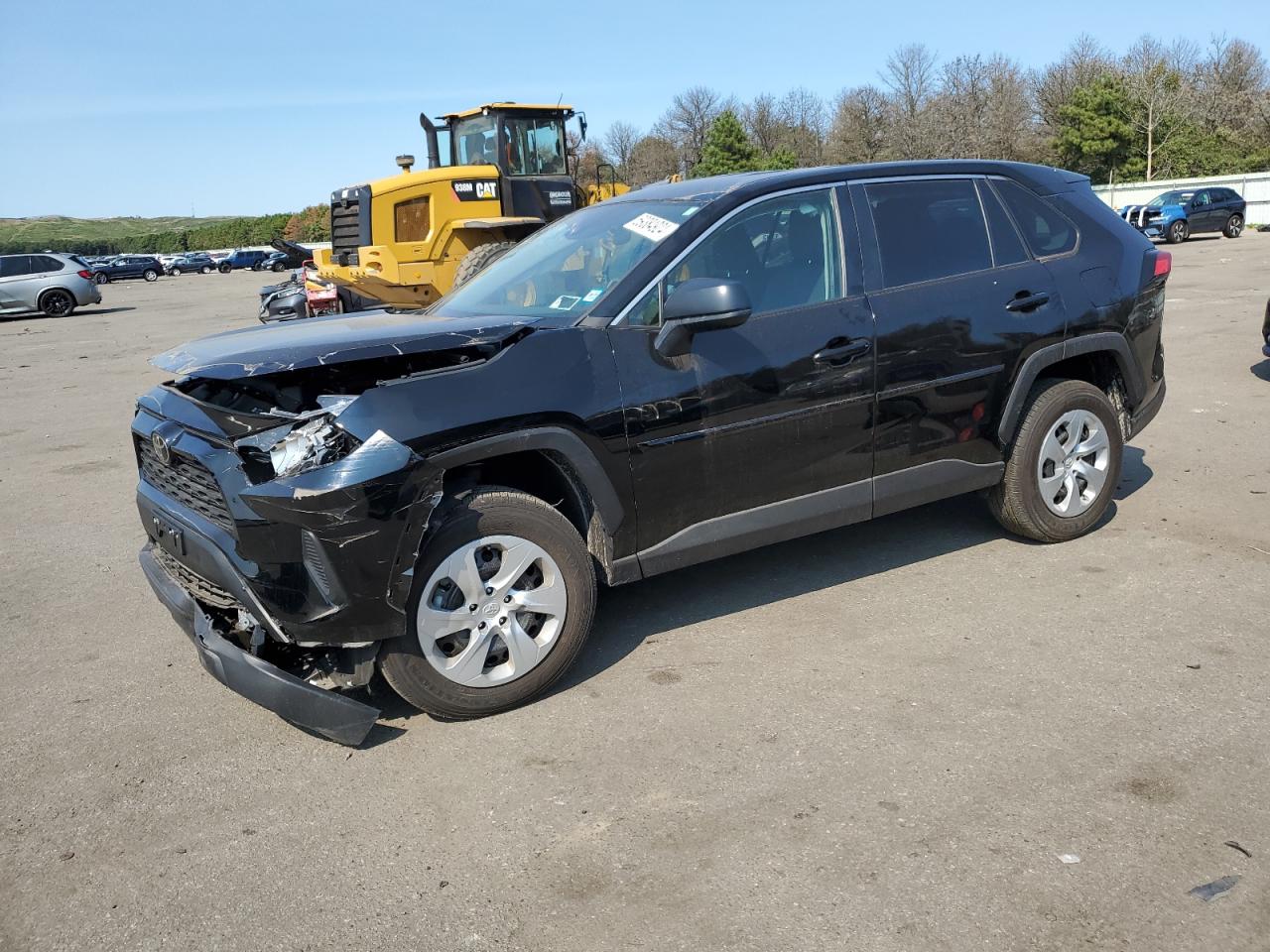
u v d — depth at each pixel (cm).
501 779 318
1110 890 250
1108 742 317
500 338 352
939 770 307
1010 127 5916
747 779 309
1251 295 1466
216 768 338
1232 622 397
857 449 420
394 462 319
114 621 479
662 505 380
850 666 380
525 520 350
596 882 266
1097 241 489
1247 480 580
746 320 379
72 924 264
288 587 321
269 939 254
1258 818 275
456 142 1417
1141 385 504
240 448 325
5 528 646
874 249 427
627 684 377
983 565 473
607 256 406
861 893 254
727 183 423
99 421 1031
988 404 451
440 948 246
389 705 374
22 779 337
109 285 5169
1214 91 6059
